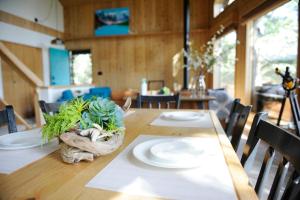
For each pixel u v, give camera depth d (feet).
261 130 2.83
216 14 19.03
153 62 22.89
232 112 5.17
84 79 25.11
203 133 3.51
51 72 22.65
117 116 2.64
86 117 2.40
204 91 10.72
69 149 2.34
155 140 2.98
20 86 18.78
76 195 1.76
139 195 1.74
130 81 23.59
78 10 24.07
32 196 1.76
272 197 2.32
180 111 5.61
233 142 4.39
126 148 2.85
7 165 2.37
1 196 1.76
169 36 22.31
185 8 17.01
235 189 1.80
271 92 11.75
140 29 22.63
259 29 12.72
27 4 20.07
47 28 22.41
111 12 23.06
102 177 2.05
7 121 4.07
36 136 3.42
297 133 7.04
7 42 18.21
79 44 24.57
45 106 4.99
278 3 9.45
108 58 23.99
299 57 8.04
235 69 14.58
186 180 1.96
